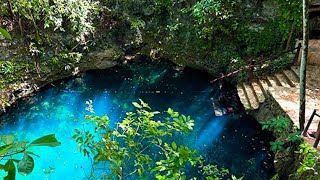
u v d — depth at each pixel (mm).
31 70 10578
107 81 11609
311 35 10742
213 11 10672
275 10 10344
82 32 11172
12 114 9883
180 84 11391
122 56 12453
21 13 9875
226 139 8773
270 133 8422
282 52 10016
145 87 11289
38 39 10500
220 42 11398
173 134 8945
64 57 11141
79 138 3795
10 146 1192
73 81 11469
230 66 11023
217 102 10281
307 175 5918
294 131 7125
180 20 12070
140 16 12516
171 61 12445
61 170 7773
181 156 3564
